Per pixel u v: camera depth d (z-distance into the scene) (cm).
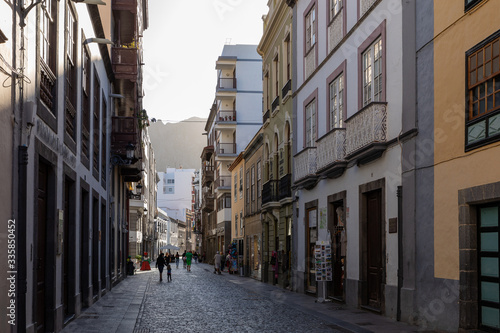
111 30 2073
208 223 6450
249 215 3256
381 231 1325
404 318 1150
